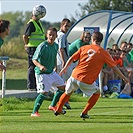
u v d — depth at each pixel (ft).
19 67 236.02
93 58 78.23
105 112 89.20
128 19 151.84
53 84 84.53
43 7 111.86
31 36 111.96
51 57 83.05
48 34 82.58
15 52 266.98
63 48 95.81
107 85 128.88
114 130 68.85
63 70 80.07
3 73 104.12
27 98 109.91
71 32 147.43
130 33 152.15
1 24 80.84
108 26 142.10
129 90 124.88
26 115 83.71
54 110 85.15
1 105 96.02
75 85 79.61
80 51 79.20
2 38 81.30
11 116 82.38
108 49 131.23
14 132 66.85
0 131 67.46
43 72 82.89
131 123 75.56
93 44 79.15
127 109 94.63
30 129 69.31
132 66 131.44
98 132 67.21
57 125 73.10
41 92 82.89
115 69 78.23
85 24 148.56
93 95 79.10
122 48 131.75
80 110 92.58
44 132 66.95
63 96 81.00
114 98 121.70
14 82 160.66
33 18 112.37
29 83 114.83
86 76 78.33
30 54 112.78
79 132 67.21
